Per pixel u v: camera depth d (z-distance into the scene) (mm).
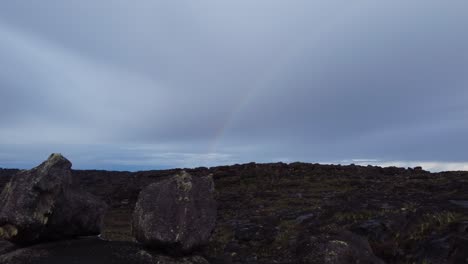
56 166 16688
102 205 18562
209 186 17453
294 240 20141
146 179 60188
